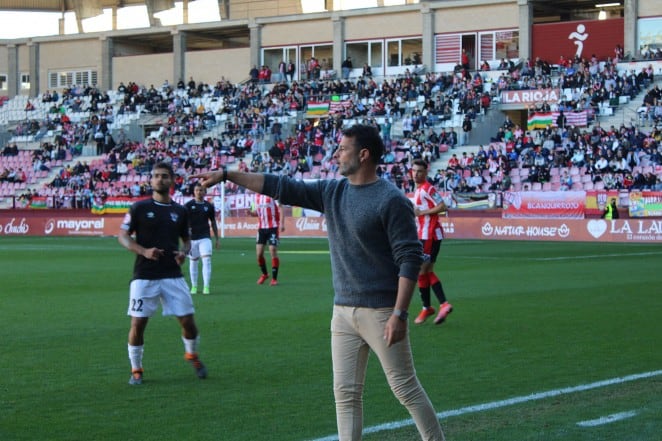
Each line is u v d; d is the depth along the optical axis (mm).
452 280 20953
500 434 7418
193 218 18234
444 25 56406
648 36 51250
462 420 7895
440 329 13234
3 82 69438
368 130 6070
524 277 21719
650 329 13172
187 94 61094
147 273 9492
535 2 54156
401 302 5922
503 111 51312
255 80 60031
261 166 49469
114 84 66438
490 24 55219
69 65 67375
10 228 49969
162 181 9648
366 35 59000
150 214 9609
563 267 24703
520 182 44094
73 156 57250
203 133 56312
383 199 5992
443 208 13594
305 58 61000
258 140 52938
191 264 18375
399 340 5961
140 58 65500
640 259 27734
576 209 39969
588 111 47281
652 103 45969
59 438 7383
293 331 13109
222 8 65750
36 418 8031
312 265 25719
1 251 33188
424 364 10484
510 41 54844
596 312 15070
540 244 36500
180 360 10805
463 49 56000
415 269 5941
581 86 49000
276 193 6258
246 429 7648
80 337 12602
